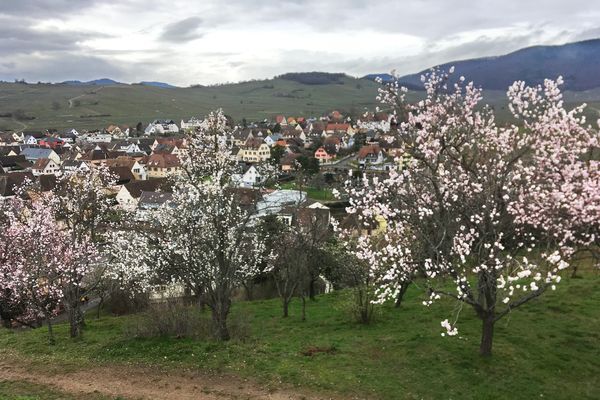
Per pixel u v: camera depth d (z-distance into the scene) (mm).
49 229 30203
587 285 28828
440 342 22203
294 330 27578
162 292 37438
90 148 145375
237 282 29578
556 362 19812
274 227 37438
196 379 20359
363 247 25016
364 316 27156
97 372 21688
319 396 18516
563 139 20406
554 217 19156
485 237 18531
